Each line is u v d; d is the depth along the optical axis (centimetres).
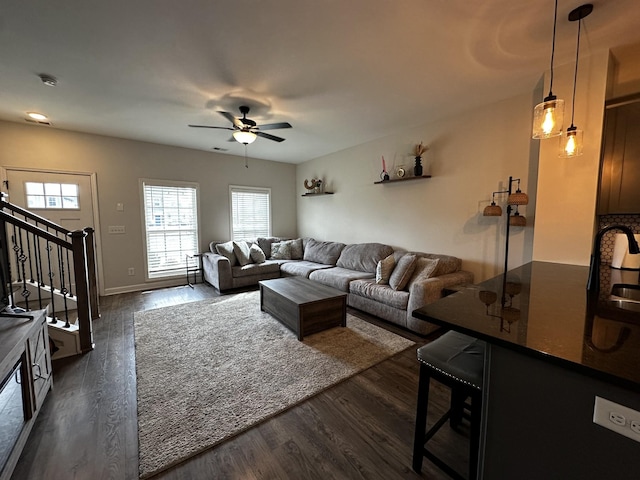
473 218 353
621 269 222
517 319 108
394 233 454
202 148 533
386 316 338
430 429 156
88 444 159
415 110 347
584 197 238
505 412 93
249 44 213
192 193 542
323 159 589
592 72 231
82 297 266
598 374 71
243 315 364
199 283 541
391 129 422
